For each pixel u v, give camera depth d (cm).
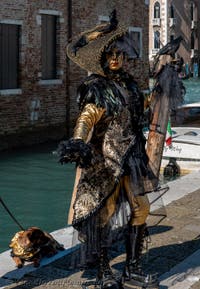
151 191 446
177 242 567
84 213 416
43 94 2095
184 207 701
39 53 2080
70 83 2217
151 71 479
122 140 416
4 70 1945
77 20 2234
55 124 2155
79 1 2231
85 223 423
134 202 430
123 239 453
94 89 409
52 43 2158
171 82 461
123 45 418
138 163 424
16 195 1248
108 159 414
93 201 416
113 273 462
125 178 427
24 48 2009
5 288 454
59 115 2173
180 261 515
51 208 1134
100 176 417
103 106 406
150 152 466
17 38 1997
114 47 416
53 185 1358
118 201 431
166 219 646
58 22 2156
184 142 1280
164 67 465
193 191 793
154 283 441
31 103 2039
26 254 496
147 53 2645
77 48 423
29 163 1658
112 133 414
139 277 441
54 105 2147
